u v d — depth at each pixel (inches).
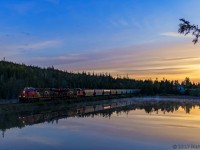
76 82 6432.1
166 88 6747.1
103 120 1733.5
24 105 2032.5
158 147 1013.2
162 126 1513.3
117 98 4320.9
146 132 1306.6
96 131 1321.4
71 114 2041.1
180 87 6879.9
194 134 1259.8
